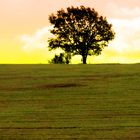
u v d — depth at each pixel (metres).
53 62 104.19
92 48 107.31
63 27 107.81
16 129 19.00
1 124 20.09
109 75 38.19
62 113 22.58
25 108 24.20
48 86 32.53
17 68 46.94
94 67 46.97
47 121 20.62
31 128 19.16
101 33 106.88
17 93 29.55
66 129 18.83
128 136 17.34
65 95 28.44
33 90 30.73
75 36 107.06
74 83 33.72
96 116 21.62
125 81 34.09
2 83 34.72
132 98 26.78
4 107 24.62
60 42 107.44
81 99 26.88
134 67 45.59
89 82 34.09
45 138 17.41
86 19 107.00
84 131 18.41
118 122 20.03
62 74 39.97
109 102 25.64
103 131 18.28
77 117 21.47
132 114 21.95
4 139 17.39
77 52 107.56
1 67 48.69
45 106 24.75
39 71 43.09
